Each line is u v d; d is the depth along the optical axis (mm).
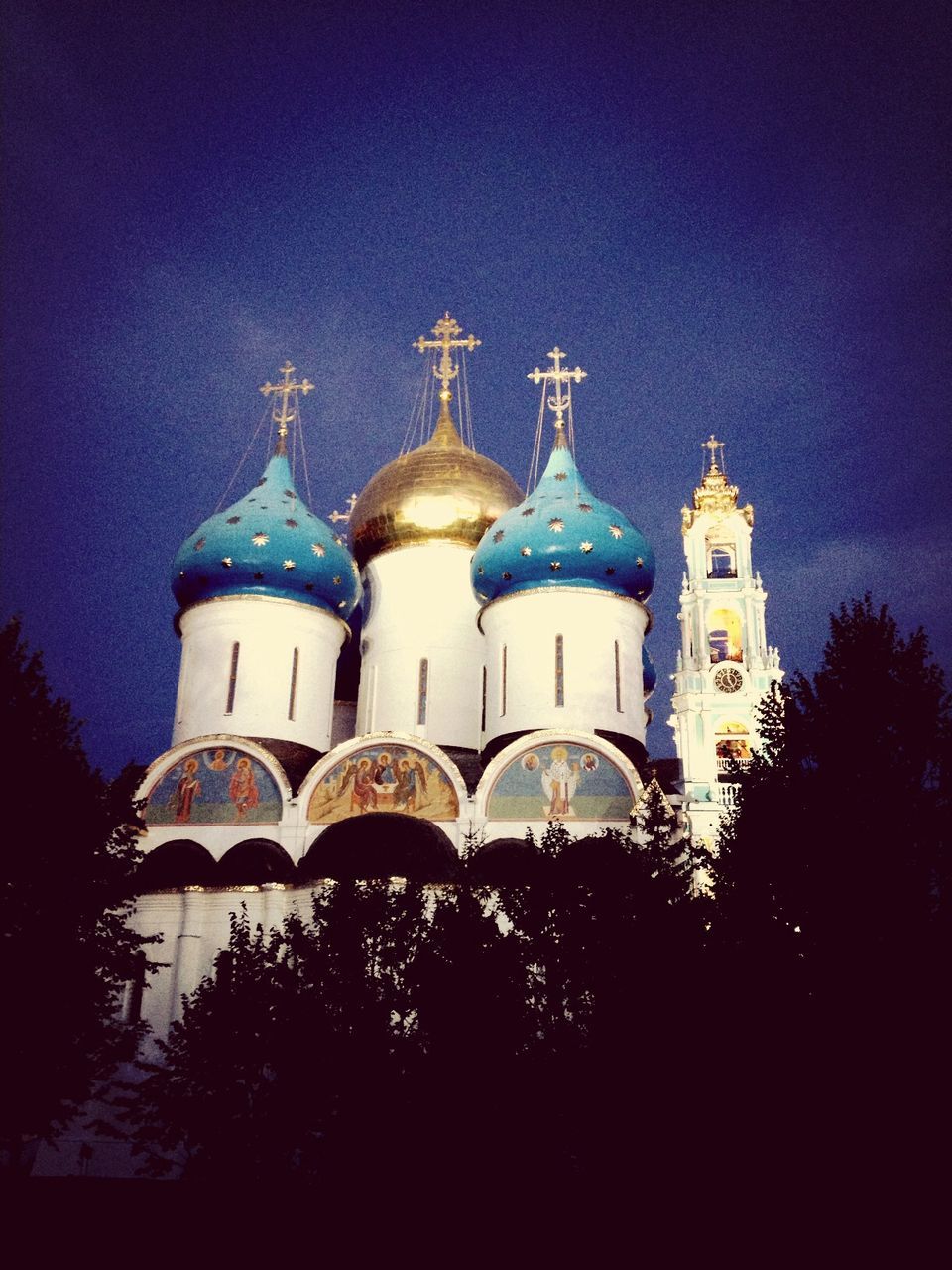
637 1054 18500
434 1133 18203
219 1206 20141
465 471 46969
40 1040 21531
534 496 42344
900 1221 16844
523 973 20734
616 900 21453
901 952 19047
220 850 35594
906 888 19938
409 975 20547
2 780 23234
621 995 19312
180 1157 30219
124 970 23844
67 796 23703
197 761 36781
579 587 39844
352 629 47812
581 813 34719
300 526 41406
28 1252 18453
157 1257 18234
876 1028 18312
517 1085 18766
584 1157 19219
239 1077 20984
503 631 40375
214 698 39375
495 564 40750
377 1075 19141
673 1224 17547
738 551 60500
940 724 21672
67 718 25188
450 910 21344
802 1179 17375
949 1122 17438
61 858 23172
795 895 20594
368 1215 17891
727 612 59844
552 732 35469
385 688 44062
